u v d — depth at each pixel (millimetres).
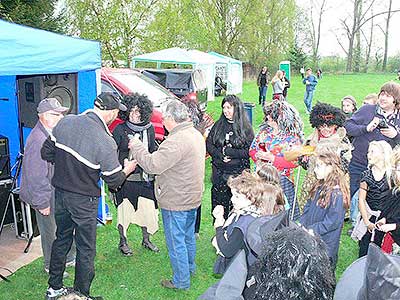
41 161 3908
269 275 1834
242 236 2717
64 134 3604
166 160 3701
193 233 4320
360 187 4059
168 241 4098
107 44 20594
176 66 21297
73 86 5320
